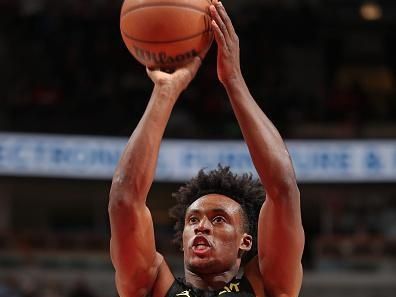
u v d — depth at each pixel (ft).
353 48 84.89
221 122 70.03
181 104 71.61
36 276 62.13
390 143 64.18
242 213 14.71
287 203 14.03
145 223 14.17
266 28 80.74
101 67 76.74
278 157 14.11
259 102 73.87
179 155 64.59
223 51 14.48
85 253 64.13
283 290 14.32
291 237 14.07
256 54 78.69
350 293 61.46
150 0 14.37
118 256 14.16
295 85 80.79
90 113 70.08
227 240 14.26
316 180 64.49
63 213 71.92
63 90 73.77
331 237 64.49
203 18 14.47
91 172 65.16
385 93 80.53
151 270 14.37
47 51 77.10
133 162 14.01
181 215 15.53
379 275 62.08
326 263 63.31
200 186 15.25
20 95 72.43
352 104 73.67
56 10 80.59
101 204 71.77
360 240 63.57
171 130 65.57
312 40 82.12
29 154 64.75
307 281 61.82
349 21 85.25
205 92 73.20
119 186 14.01
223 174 15.20
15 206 71.00
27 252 63.62
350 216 68.90
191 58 14.64
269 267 14.28
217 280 14.26
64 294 60.75
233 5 86.17
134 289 14.37
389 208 68.74
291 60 81.35
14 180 64.34
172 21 14.25
